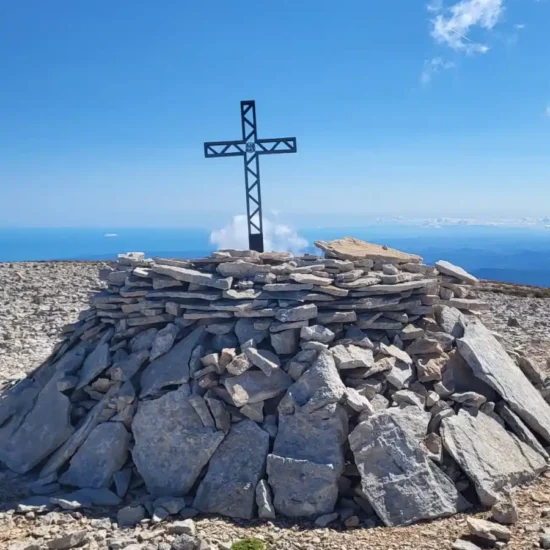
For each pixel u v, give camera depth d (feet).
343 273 24.77
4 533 18.48
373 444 19.58
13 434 24.49
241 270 25.39
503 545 16.44
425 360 23.65
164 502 19.65
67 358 26.11
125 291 25.82
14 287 71.46
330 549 16.93
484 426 21.47
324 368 21.40
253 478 19.62
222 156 33.24
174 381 22.50
